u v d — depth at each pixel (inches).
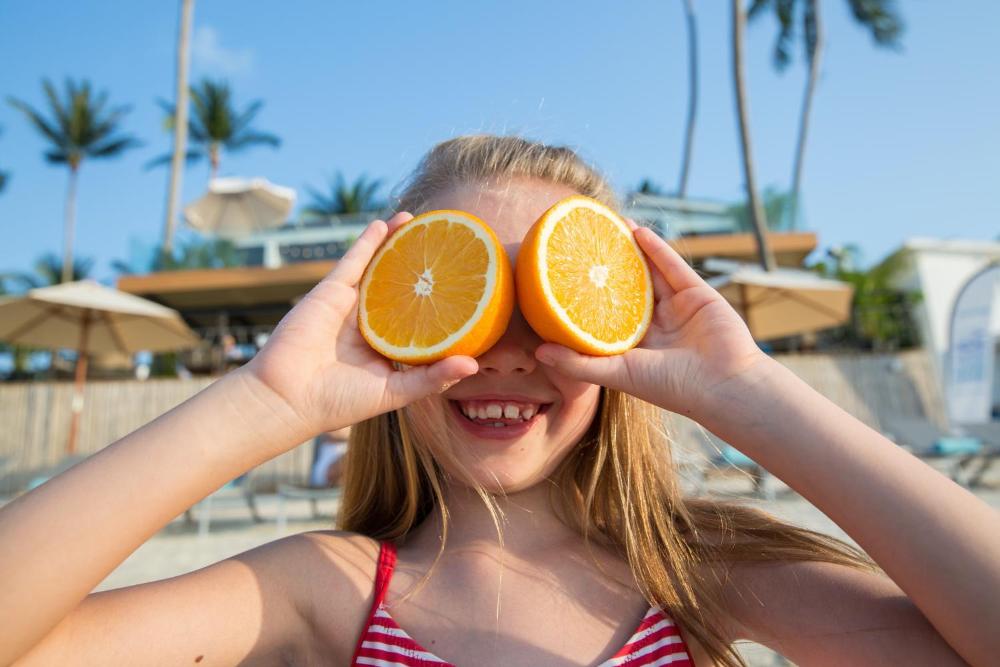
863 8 1310.3
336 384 59.6
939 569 48.7
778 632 62.7
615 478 73.5
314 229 832.3
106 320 469.7
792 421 55.9
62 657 51.4
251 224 860.6
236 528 334.6
